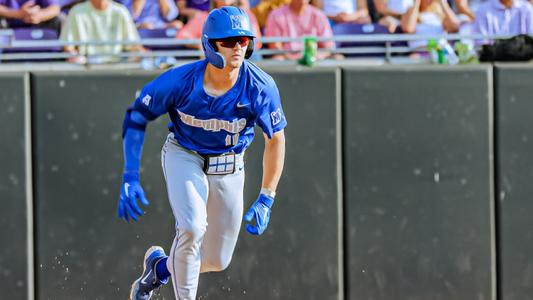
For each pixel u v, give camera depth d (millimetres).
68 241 17172
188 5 21891
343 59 20281
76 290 17203
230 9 12484
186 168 13320
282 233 17734
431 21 22906
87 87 17219
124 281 17297
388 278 18125
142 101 13086
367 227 18062
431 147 18281
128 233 17328
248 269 17625
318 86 17844
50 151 17109
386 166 18109
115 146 17312
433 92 18281
